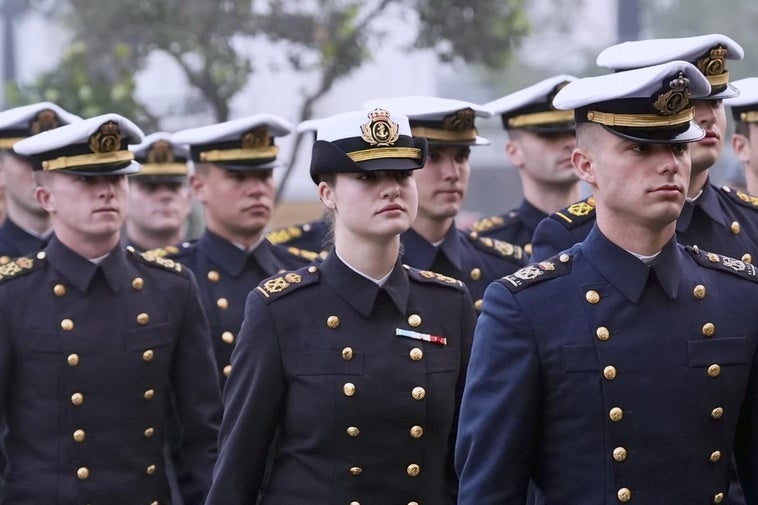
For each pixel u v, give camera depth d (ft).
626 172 32.22
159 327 47.78
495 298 33.81
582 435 32.68
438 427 39.19
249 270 57.77
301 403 38.42
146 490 47.06
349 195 38.32
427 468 39.04
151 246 68.13
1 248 58.49
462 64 102.83
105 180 46.78
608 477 32.40
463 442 33.91
